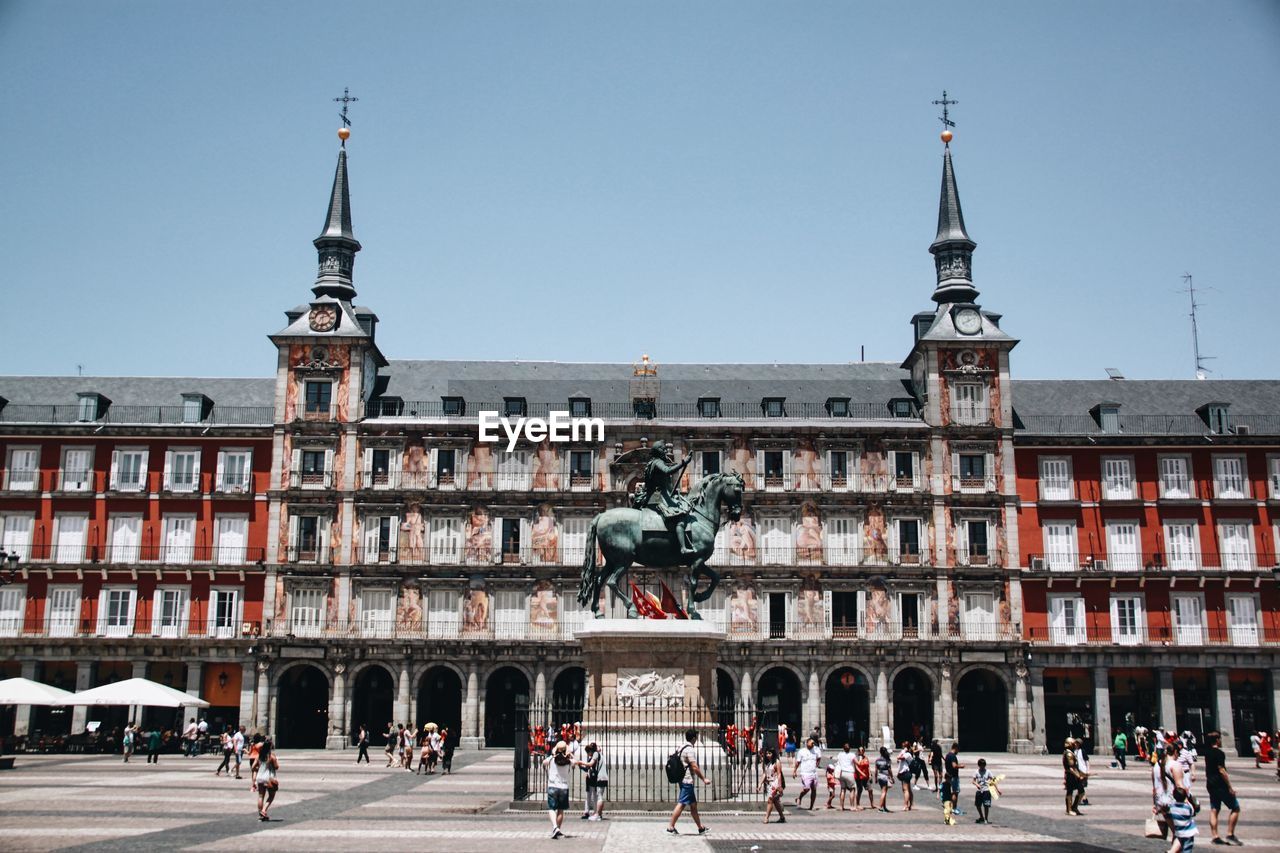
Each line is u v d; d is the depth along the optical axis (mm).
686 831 28594
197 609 76312
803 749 36375
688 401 81688
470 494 76938
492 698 78125
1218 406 79625
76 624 76062
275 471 77000
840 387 82812
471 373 84188
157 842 26531
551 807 27391
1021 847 27156
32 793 39688
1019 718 74250
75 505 77750
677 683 32906
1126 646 74750
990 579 76062
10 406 80750
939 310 83188
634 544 34312
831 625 75375
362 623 75625
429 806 35500
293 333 78188
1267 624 76250
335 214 84125
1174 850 23906
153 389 83125
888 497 76812
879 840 27969
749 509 76875
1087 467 78625
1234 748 73875
